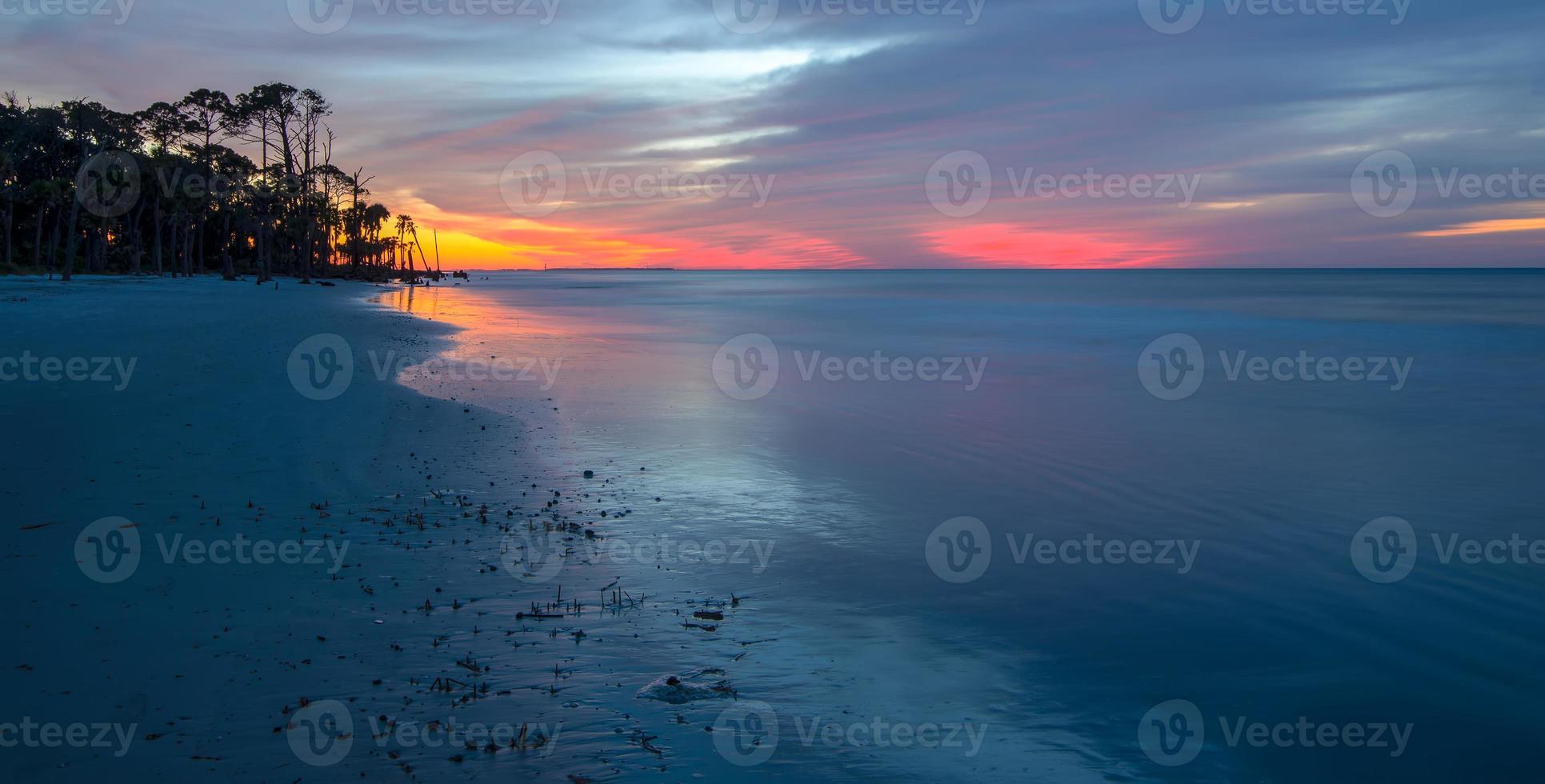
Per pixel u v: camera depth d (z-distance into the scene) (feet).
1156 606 28.50
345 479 39.83
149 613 24.17
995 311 226.58
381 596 26.55
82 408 49.32
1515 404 71.72
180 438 44.42
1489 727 21.15
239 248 365.81
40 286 165.78
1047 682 22.95
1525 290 418.51
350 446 46.21
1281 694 22.71
